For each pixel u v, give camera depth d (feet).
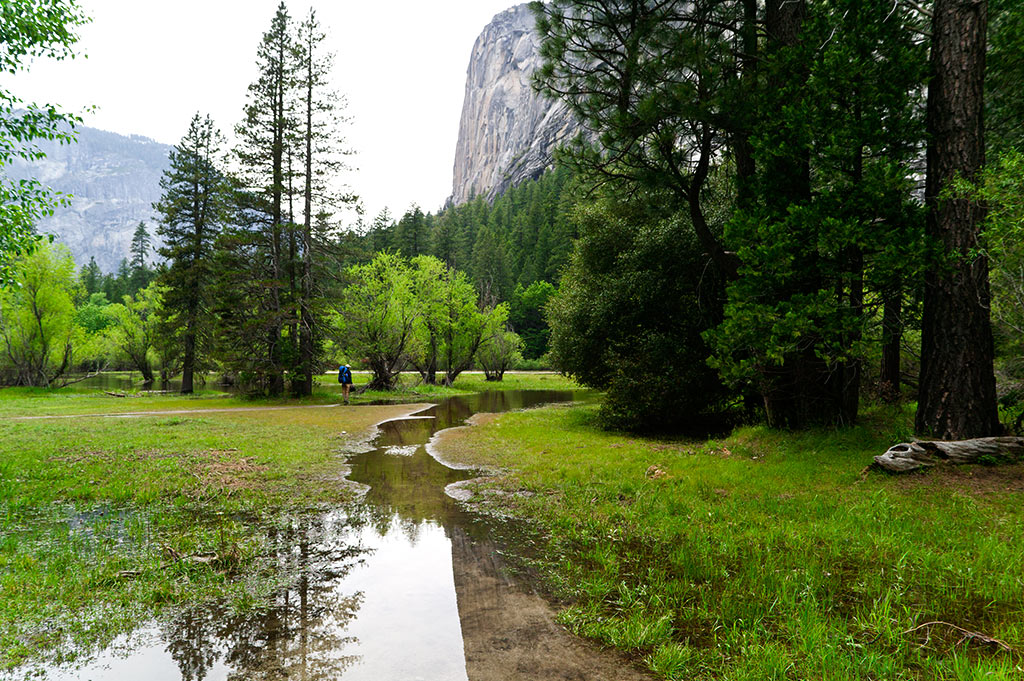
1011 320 24.39
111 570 16.87
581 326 60.64
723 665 11.14
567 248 239.91
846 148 27.07
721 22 37.37
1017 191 20.26
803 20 34.06
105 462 33.73
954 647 11.10
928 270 25.72
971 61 25.40
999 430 25.12
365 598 15.42
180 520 22.95
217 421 57.57
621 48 35.24
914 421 30.86
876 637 11.69
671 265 52.90
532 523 22.91
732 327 30.73
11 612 13.75
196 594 15.51
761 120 32.73
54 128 29.68
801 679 10.36
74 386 121.29
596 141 39.32
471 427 56.59
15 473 30.04
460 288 140.26
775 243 27.99
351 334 107.24
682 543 18.71
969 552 15.87
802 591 14.08
